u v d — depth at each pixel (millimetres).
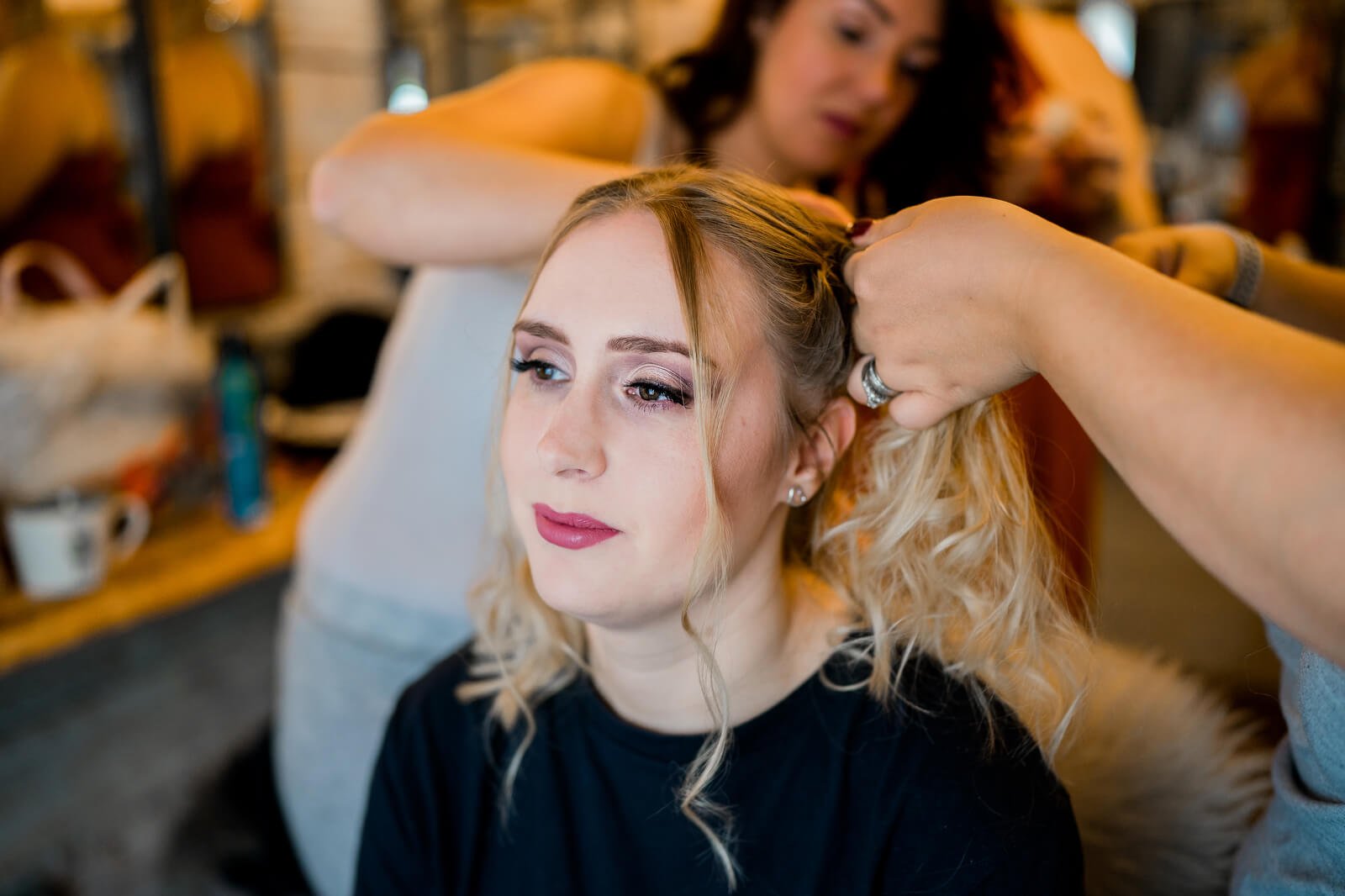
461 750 847
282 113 2182
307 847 1377
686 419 661
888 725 736
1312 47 2986
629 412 664
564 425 658
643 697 766
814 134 1176
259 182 2143
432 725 856
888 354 610
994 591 768
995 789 704
